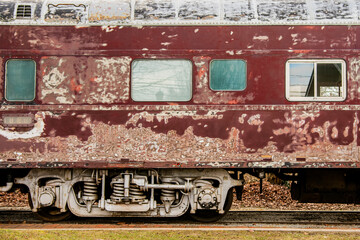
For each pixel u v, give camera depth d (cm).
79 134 669
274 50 674
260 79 672
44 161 668
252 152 666
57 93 673
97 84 674
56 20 680
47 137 669
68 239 570
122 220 746
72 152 668
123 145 668
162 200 705
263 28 677
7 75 675
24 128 670
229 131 670
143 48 677
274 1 700
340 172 736
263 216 769
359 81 671
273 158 666
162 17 683
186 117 671
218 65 676
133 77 675
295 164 666
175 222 734
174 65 677
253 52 674
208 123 670
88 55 676
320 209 908
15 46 677
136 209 695
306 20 677
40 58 676
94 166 667
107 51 676
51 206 722
